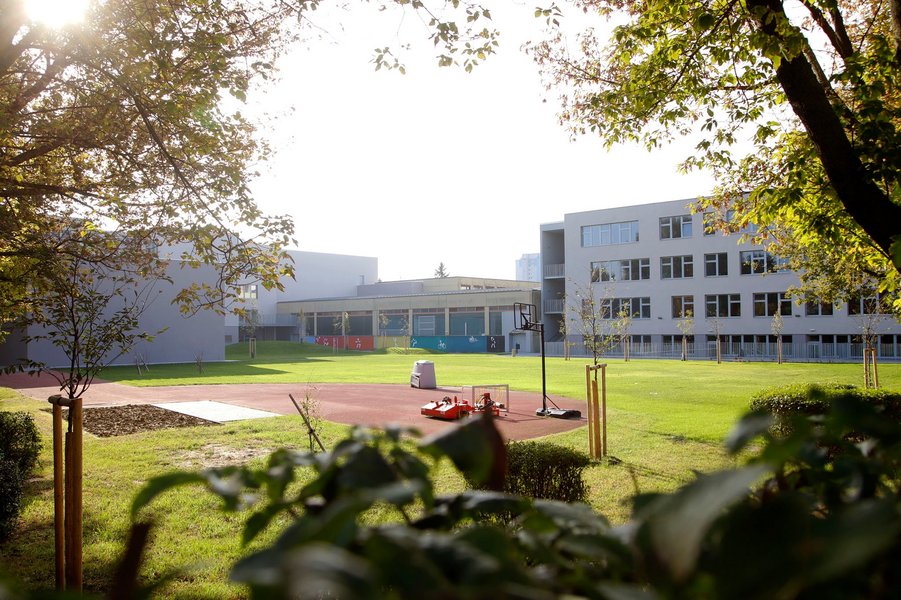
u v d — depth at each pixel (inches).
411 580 26.9
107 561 257.4
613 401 808.3
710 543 31.1
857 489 44.4
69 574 205.6
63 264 298.2
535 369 1567.4
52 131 327.6
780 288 2012.8
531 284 3836.1
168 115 304.3
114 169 346.6
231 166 335.3
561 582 32.7
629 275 2303.2
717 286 2122.3
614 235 2342.5
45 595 26.6
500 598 26.3
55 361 1555.1
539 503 45.6
